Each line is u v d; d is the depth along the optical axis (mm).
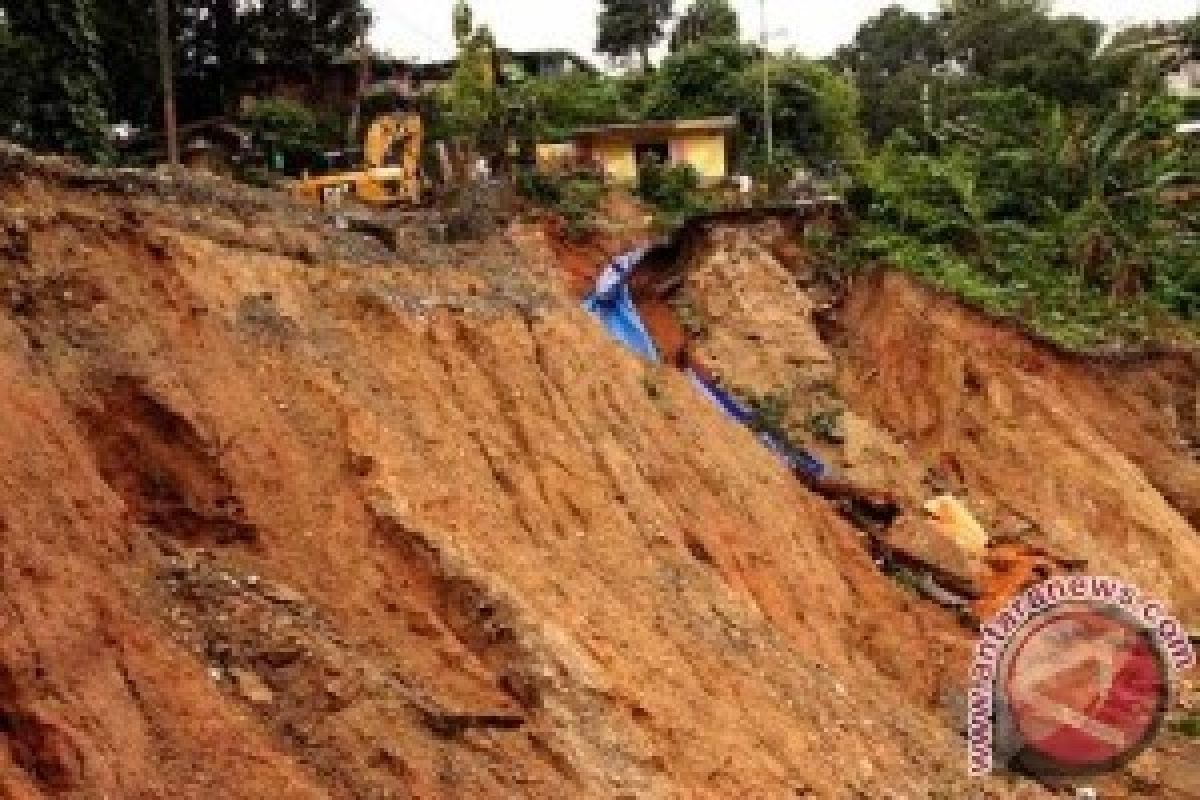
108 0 33281
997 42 61094
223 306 16219
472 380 18750
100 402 13516
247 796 10852
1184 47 62469
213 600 12648
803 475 27344
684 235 31766
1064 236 39188
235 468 14156
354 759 11953
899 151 43750
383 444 15969
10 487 11047
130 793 10086
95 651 10781
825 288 33031
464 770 12672
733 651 18375
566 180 33281
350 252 19797
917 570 25844
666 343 29547
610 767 14102
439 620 14688
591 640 15867
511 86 41812
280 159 35031
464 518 16172
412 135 31297
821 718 18594
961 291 33844
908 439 30719
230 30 38438
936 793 19062
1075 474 31031
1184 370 35531
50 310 14141
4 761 9328
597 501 18875
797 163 42375
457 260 22469
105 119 27297
